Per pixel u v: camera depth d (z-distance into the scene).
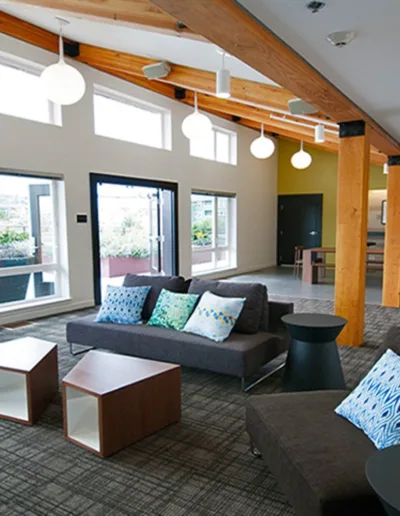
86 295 6.28
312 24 2.35
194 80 5.19
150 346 3.50
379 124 4.75
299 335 3.06
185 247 8.29
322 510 1.45
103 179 6.45
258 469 2.24
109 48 5.45
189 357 3.31
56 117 5.75
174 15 2.10
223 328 3.38
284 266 11.62
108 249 6.84
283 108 4.95
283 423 1.95
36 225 5.73
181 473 2.20
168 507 1.94
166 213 7.93
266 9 2.18
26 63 5.34
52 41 5.56
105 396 2.31
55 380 3.18
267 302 3.75
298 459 1.67
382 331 4.93
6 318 5.28
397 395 1.75
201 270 9.02
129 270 7.30
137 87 6.91
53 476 2.18
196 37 3.37
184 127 5.39
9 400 2.96
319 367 3.04
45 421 2.78
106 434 2.34
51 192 5.86
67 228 5.94
